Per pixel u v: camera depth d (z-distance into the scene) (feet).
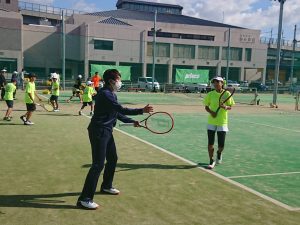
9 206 17.76
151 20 221.05
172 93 135.44
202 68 212.64
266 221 17.02
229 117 61.77
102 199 19.15
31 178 22.38
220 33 220.02
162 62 199.31
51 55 192.34
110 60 187.11
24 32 187.11
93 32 182.70
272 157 31.40
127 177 23.27
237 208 18.54
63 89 127.95
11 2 213.25
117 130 42.06
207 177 24.04
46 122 46.47
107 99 17.62
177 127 47.09
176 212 17.70
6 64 169.37
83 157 28.12
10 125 42.88
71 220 16.33
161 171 25.02
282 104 99.25
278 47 86.12
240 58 217.15
